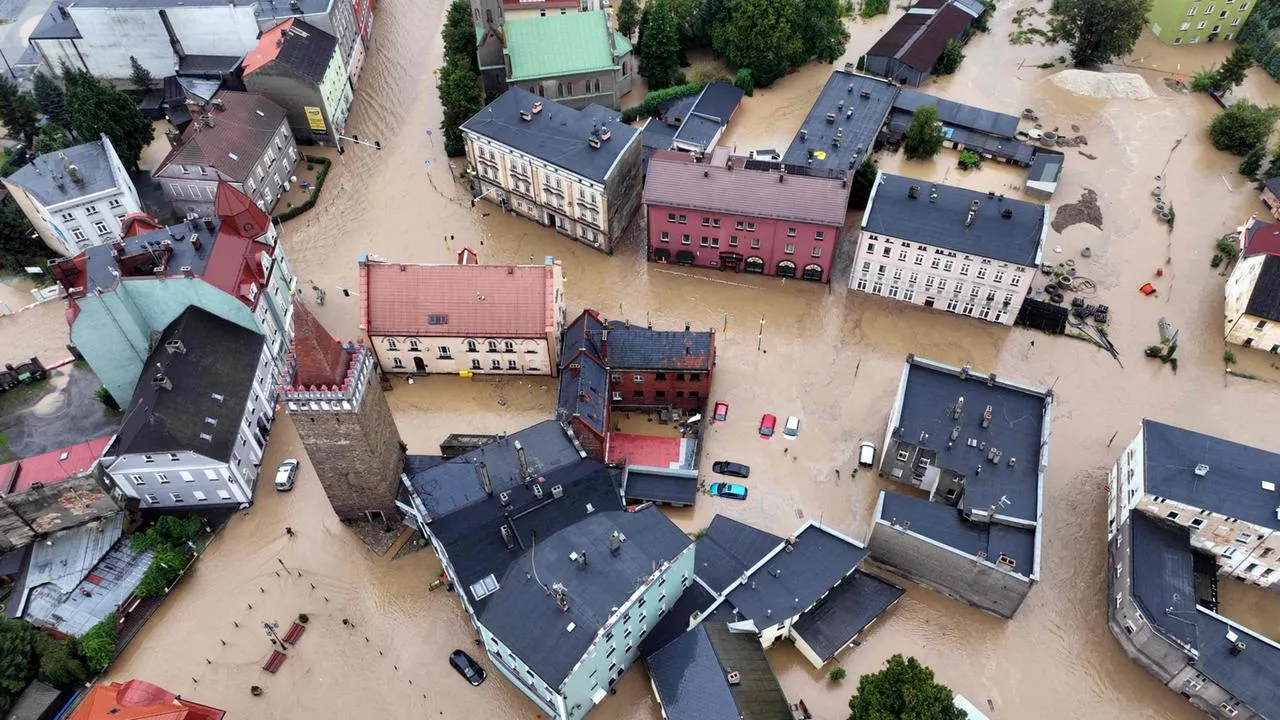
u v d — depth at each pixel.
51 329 112.56
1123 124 143.12
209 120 120.94
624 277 118.75
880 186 111.50
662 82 149.88
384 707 77.25
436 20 173.25
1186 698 76.56
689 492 90.69
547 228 127.12
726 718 67.50
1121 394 102.12
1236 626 75.06
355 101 151.25
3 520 83.00
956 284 108.88
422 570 86.62
